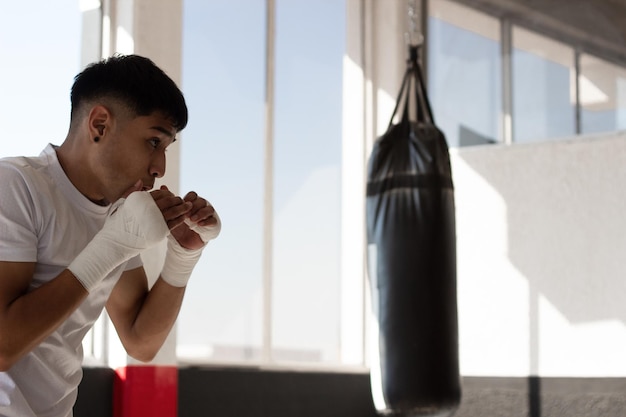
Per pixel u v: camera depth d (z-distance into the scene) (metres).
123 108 1.78
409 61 4.47
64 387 1.84
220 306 4.87
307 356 5.40
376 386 4.24
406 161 4.23
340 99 5.79
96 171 1.82
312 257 5.48
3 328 1.63
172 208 1.83
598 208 5.21
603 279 5.15
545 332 5.29
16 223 1.72
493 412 5.39
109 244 1.75
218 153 4.94
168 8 4.61
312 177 5.53
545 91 5.55
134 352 2.14
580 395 5.15
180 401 4.50
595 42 5.41
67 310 1.69
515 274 5.41
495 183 5.54
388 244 4.20
